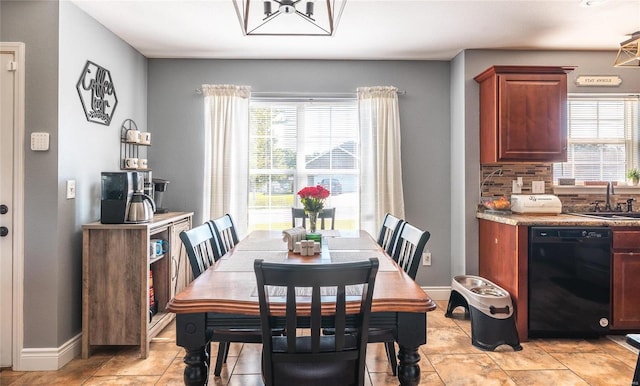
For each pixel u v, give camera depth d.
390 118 3.74
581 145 3.64
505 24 2.97
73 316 2.58
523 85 3.18
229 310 1.39
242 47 3.48
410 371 1.47
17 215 2.39
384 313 1.47
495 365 2.44
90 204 2.77
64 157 2.46
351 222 3.91
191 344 1.44
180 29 3.06
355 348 1.43
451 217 3.86
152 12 2.75
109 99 3.04
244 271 1.80
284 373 1.44
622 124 3.65
